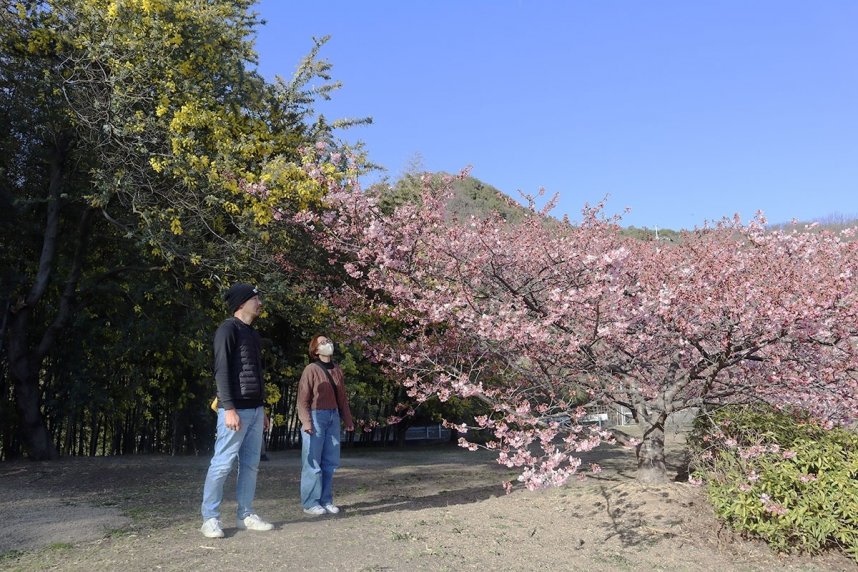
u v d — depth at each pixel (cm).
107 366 971
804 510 427
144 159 850
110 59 822
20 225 896
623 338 542
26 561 386
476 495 611
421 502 586
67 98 818
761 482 452
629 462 850
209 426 1057
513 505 541
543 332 538
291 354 1167
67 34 844
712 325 514
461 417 1364
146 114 858
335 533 438
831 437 508
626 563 406
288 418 1257
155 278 975
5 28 833
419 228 657
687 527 470
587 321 561
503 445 530
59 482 704
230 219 893
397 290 623
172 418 1062
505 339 557
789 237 586
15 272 870
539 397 613
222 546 405
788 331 472
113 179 815
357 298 750
